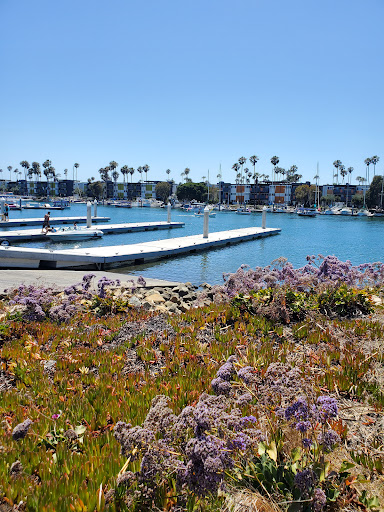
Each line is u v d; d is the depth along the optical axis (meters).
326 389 4.70
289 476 3.04
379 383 4.87
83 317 8.56
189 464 2.76
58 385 5.19
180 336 6.77
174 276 19.31
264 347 6.01
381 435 3.84
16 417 4.17
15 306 8.70
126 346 6.50
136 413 4.25
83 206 119.44
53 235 31.70
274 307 7.44
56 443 3.74
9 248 20.06
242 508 2.89
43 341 6.82
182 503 2.94
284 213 106.06
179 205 119.12
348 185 133.62
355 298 8.08
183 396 4.52
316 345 6.28
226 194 145.62
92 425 4.06
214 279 18.80
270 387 4.03
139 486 2.92
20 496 2.98
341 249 32.75
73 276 15.71
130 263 22.03
